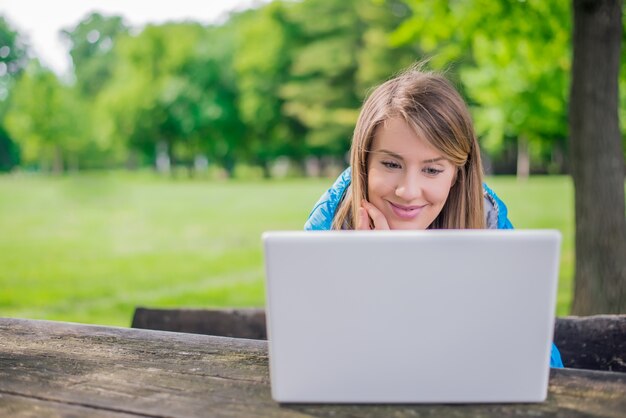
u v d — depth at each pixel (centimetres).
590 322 202
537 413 119
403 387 121
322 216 217
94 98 5422
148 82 4547
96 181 4156
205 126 4441
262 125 4241
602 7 356
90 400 126
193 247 1236
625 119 1057
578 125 371
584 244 375
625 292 369
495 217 221
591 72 362
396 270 116
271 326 120
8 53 5097
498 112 1526
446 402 122
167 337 164
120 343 160
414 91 175
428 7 498
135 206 2181
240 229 1541
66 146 5094
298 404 123
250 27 4272
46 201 2395
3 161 5238
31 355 152
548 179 3556
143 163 5659
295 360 121
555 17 473
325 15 3884
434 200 177
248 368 142
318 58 3831
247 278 905
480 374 120
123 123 4659
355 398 122
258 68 4153
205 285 856
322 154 4272
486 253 115
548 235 114
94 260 1088
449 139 173
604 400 124
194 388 132
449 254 115
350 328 119
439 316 118
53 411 122
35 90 4819
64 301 758
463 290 116
